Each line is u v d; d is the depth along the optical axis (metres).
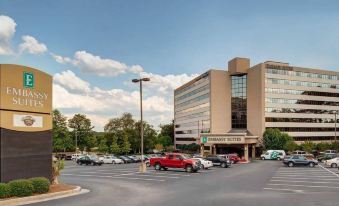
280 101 95.88
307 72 101.62
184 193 21.28
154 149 111.19
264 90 93.50
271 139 84.94
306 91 100.94
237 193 21.17
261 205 17.05
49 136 23.89
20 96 21.56
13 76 21.14
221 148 89.38
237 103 99.50
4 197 18.17
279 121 95.06
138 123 97.62
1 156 19.89
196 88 112.50
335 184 25.75
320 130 102.81
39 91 23.20
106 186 25.09
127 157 62.78
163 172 36.72
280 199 18.81
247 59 98.94
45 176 23.27
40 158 22.92
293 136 97.25
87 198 19.44
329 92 105.44
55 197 19.83
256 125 94.31
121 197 19.75
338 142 87.06
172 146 135.62
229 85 100.62
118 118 96.69
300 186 24.61
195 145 104.81
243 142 70.94
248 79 98.44
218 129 98.50
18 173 21.02
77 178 31.81
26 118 21.94
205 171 38.59
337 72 107.69
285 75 97.44
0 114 20.05
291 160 47.91
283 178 30.36
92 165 54.50
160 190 22.77
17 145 21.08
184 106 127.50
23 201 18.27
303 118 99.56
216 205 17.08
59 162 25.09
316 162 47.12
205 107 103.25
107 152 91.81
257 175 33.44
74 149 99.88
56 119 87.88
